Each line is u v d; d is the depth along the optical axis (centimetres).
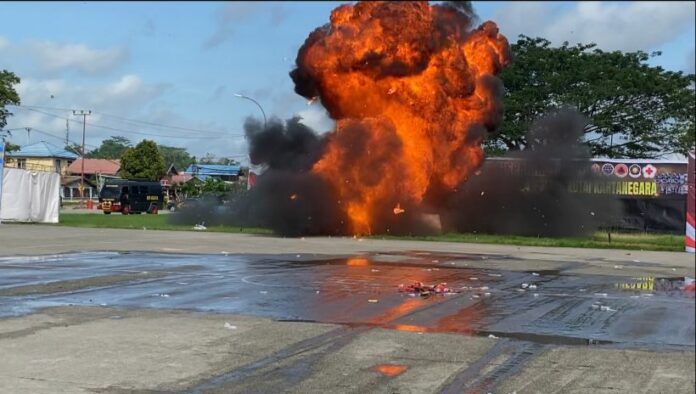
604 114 5519
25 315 1026
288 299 1255
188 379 707
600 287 1558
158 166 8800
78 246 2406
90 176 10038
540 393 685
